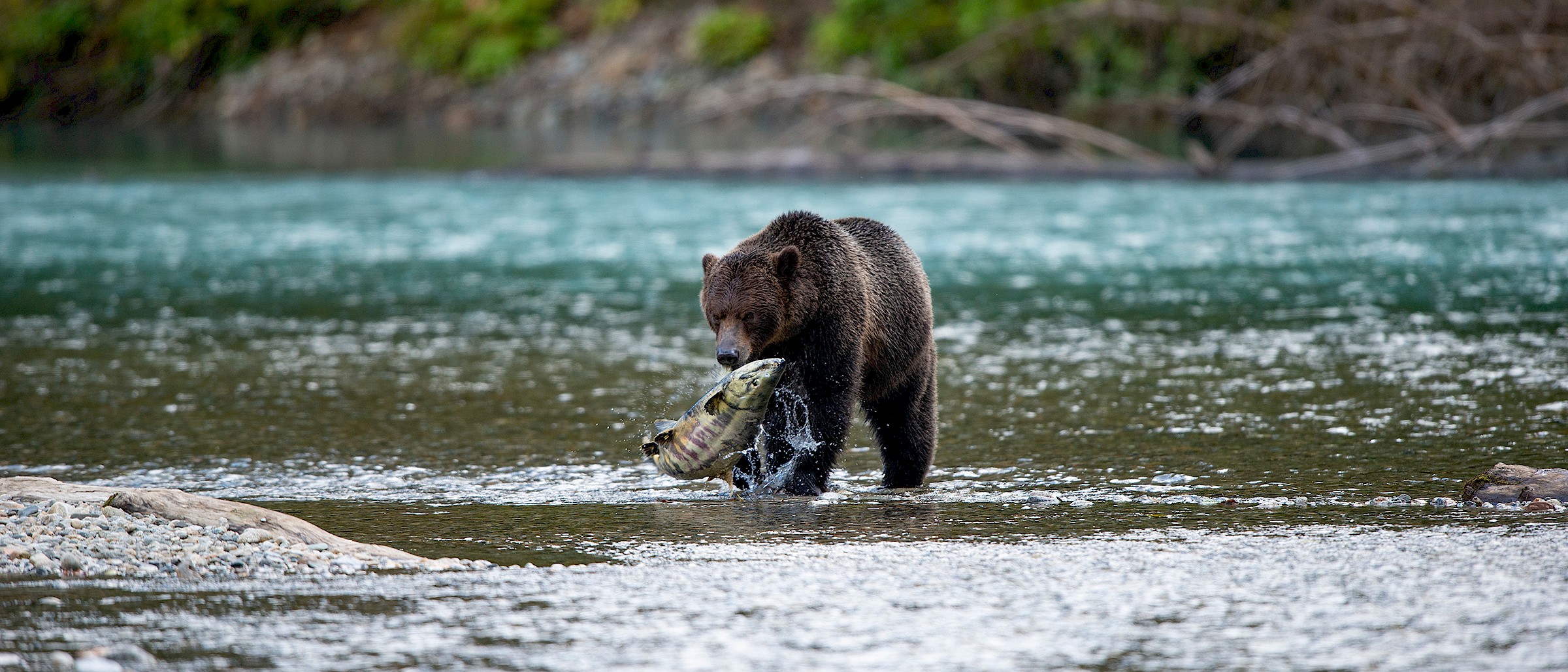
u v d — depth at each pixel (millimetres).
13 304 31219
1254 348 24312
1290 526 13055
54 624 9789
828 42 81250
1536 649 9102
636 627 9820
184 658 9125
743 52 86125
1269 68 57812
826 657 9164
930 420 16734
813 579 11195
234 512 12914
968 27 71188
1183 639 9469
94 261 38031
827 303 15328
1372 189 49500
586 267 36406
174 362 24344
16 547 11625
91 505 13047
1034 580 11070
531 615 10109
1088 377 22281
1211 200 47906
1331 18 57656
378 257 38625
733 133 78500
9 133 89188
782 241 15664
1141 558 11805
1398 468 15945
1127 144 56344
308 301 31562
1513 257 34344
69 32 100062
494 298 31766
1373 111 55219
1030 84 71938
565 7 96938
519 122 89250
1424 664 8883
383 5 100312
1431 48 54500
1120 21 66062
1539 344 23750
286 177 59750
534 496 15344
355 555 12047
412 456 17531
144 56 99875
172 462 17188
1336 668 8844
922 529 13305
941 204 47906
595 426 19344
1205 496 14734
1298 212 44250
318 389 22016
